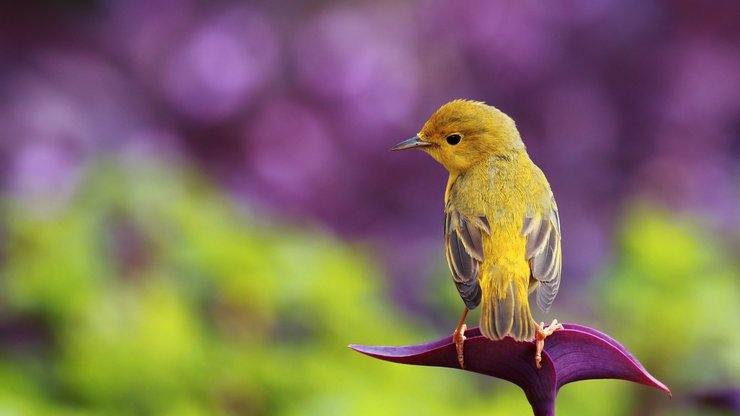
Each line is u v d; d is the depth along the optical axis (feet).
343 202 42.39
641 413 32.71
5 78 43.68
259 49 44.42
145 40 45.34
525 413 30.76
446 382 32.35
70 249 29.99
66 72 44.04
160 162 38.68
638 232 34.27
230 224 34.76
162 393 28.66
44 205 33.96
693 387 32.53
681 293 33.06
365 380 30.37
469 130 26.27
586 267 41.96
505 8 44.19
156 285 30.09
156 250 31.14
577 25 44.11
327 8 50.26
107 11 47.29
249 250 31.24
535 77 43.80
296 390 29.30
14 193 39.40
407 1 49.49
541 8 44.24
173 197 32.71
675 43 44.80
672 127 44.19
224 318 30.73
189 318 29.99
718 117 44.24
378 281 39.27
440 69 44.57
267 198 42.01
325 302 31.07
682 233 34.47
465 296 22.27
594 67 44.32
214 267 30.99
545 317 39.01
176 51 44.80
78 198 33.83
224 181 42.32
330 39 45.06
